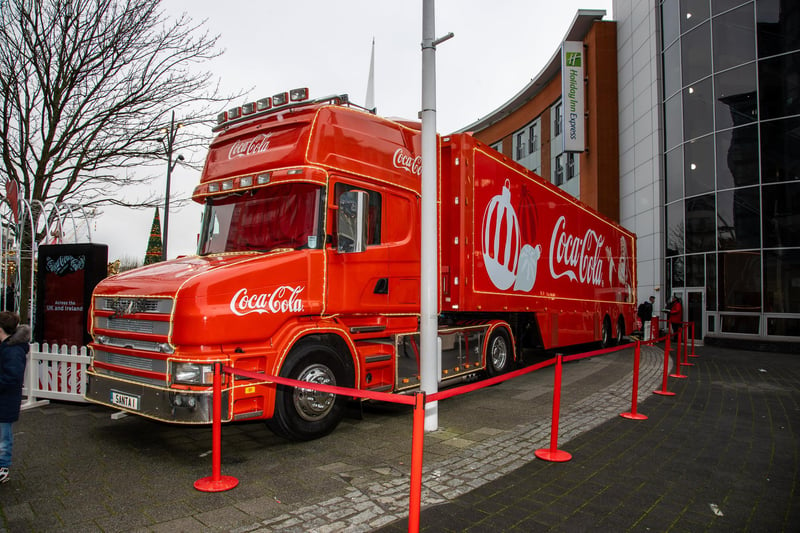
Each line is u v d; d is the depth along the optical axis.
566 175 30.88
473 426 6.25
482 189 8.19
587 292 12.56
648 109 22.34
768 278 17.44
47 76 9.28
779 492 4.32
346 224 5.59
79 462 4.89
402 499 4.01
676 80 20.64
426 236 6.12
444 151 7.94
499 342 9.14
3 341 4.36
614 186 25.25
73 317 7.73
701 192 19.47
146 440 5.62
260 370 5.08
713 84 19.11
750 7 18.19
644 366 12.08
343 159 6.02
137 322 5.10
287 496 4.06
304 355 5.39
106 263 7.90
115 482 4.36
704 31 19.48
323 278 5.70
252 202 6.11
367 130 6.43
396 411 7.02
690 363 12.95
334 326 5.80
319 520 3.63
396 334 6.62
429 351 6.06
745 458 5.23
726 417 7.01
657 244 21.53
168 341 4.70
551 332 10.52
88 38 9.44
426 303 6.09
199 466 4.78
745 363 13.01
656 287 21.53
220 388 4.34
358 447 5.39
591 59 26.30
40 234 9.78
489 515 3.75
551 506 3.94
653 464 4.98
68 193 10.79
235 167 6.23
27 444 5.46
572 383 9.45
